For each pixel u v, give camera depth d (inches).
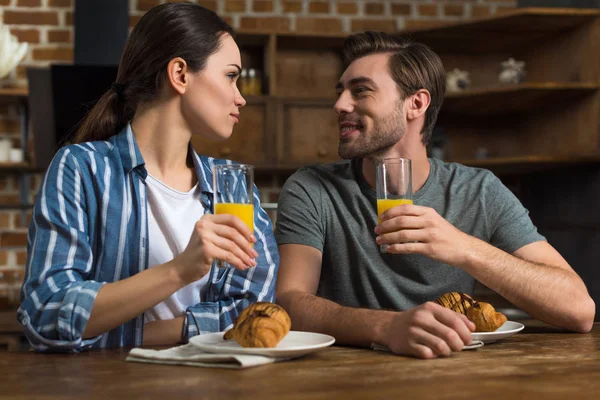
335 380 36.1
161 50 54.2
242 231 44.8
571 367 39.9
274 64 148.3
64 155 53.0
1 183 148.6
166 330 54.3
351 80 68.6
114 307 45.9
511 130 161.5
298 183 68.8
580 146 140.9
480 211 68.2
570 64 143.3
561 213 148.9
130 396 32.7
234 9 154.5
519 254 66.6
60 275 48.2
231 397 32.2
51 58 149.3
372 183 68.4
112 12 142.9
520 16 137.3
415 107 69.2
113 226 53.3
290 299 56.0
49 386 35.1
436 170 70.4
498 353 45.0
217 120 55.5
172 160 57.3
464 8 159.9
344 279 67.8
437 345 42.8
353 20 157.4
